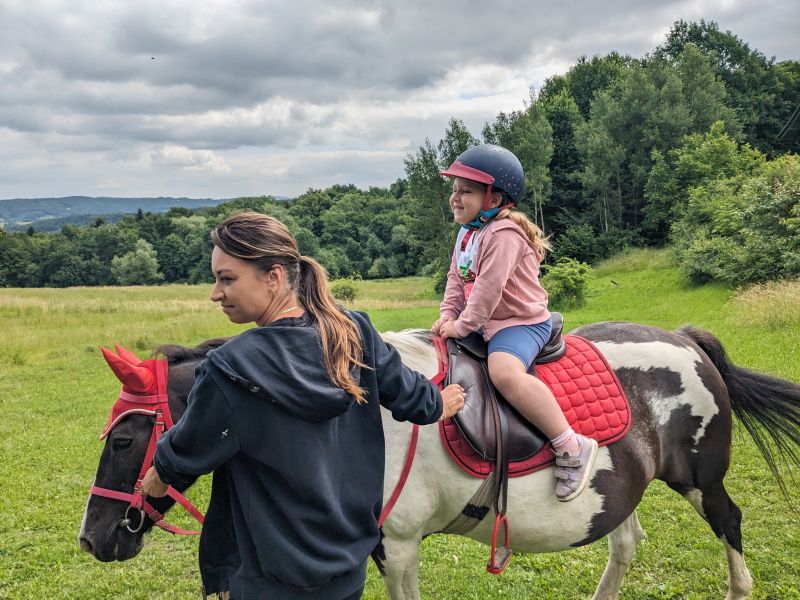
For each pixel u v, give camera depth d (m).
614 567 3.20
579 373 2.54
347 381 1.52
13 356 12.66
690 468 2.80
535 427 2.35
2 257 79.88
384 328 16.78
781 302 10.98
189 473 1.48
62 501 5.32
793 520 4.21
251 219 1.58
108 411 8.59
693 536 4.07
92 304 23.11
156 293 36.66
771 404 2.95
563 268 19.58
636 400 2.64
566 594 3.51
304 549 1.51
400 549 2.34
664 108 37.81
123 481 2.15
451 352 2.45
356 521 1.61
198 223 90.31
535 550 2.52
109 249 81.50
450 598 3.55
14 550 4.41
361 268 75.88
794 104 47.34
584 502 2.43
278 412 1.47
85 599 3.75
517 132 37.50
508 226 2.37
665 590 3.45
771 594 3.36
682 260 21.27
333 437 1.56
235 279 1.54
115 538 2.16
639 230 36.06
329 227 81.81
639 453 2.57
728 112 39.25
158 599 3.75
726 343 9.38
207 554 1.66
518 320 2.42
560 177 42.59
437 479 2.31
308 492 1.49
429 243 40.12
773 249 16.09
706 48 53.03
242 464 1.53
